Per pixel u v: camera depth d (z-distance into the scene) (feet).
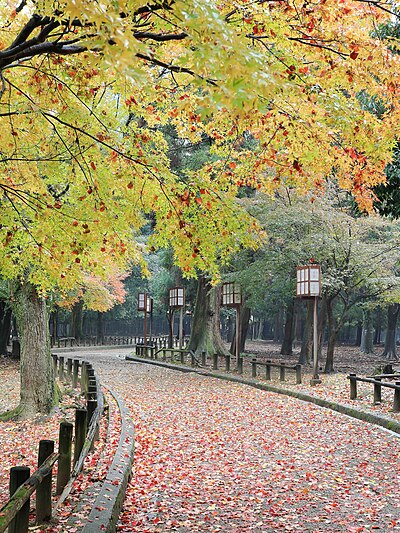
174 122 23.86
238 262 75.56
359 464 29.50
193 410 47.37
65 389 58.95
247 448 33.94
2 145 22.36
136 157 21.99
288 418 43.01
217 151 24.50
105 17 10.68
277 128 19.65
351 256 68.13
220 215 21.86
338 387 56.44
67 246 24.07
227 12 16.83
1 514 12.16
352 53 17.38
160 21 15.16
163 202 22.58
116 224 23.66
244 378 66.74
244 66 11.39
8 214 24.59
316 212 64.34
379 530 20.43
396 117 19.75
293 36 18.19
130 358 101.71
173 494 24.94
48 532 17.63
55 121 22.24
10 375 84.74
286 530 20.66
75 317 154.10
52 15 14.84
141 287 177.88
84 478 24.13
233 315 152.87
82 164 23.36
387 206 45.55
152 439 35.70
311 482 26.66
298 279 60.70
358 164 21.25
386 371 56.54
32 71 20.89
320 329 92.58
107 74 19.76
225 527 20.98
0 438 41.73
